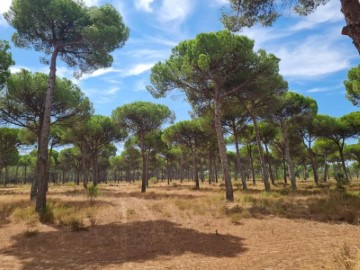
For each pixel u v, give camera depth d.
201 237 7.38
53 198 17.47
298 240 6.78
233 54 15.39
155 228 8.56
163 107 28.69
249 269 4.81
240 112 23.27
